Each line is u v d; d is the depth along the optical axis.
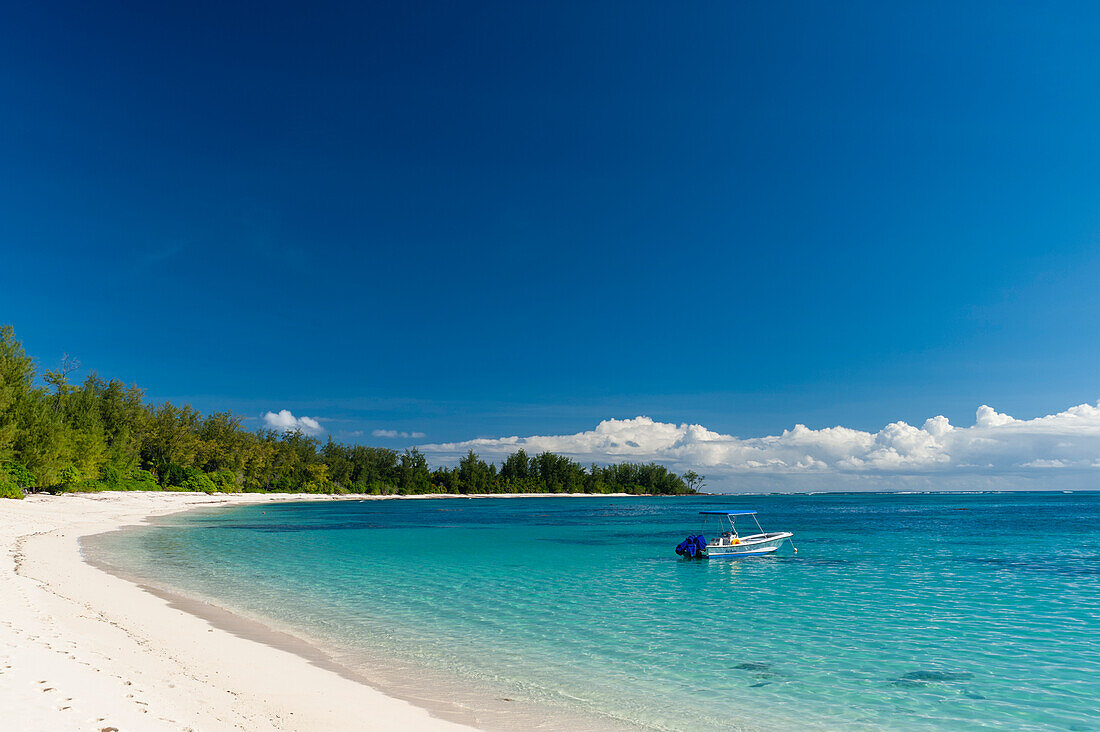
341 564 34.94
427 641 17.34
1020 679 14.40
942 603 23.94
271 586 26.44
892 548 44.66
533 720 11.19
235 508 99.50
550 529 65.88
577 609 22.58
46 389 74.69
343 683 12.70
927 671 14.99
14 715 8.16
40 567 25.98
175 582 26.25
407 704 11.62
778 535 42.03
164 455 122.25
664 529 66.44
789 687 13.66
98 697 9.38
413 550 43.00
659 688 13.48
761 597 25.27
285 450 167.75
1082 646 17.48
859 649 17.08
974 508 128.12
